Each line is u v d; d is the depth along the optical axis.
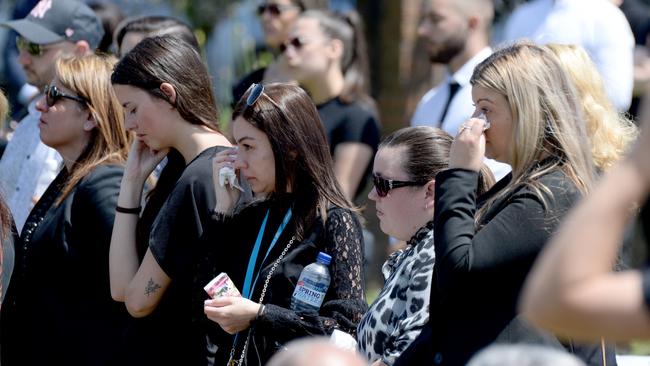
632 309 5.18
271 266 11.19
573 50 9.44
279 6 21.23
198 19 32.75
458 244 8.65
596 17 17.66
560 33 17.84
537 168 8.96
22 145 16.47
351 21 19.39
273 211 11.45
